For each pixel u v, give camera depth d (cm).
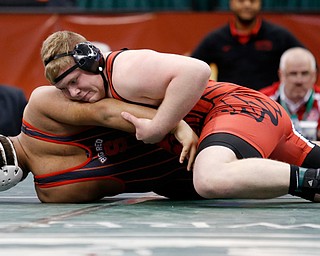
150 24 1697
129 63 706
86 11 1695
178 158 774
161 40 1697
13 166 738
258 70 1543
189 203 756
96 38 1698
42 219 608
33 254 439
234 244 476
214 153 689
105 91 720
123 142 754
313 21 1675
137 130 704
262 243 480
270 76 1548
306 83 1253
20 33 1694
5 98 1392
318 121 1268
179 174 782
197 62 696
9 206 724
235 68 1545
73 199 757
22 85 1703
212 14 1684
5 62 1698
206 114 744
